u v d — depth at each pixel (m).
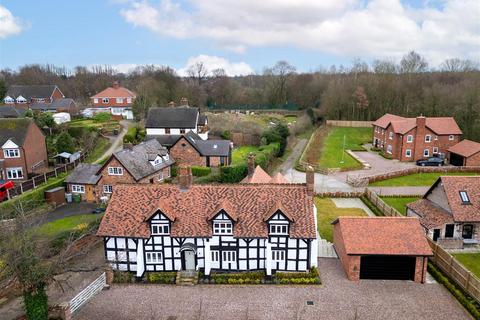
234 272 34.69
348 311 29.30
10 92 106.38
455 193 40.53
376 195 52.41
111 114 102.25
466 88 91.81
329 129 111.56
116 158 50.62
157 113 78.88
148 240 34.25
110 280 33.28
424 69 133.38
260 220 34.19
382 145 87.81
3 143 58.00
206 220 34.41
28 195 47.91
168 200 35.75
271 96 147.00
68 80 159.50
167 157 60.84
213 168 65.38
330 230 44.47
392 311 29.22
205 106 139.62
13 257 25.77
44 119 79.56
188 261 34.88
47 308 27.69
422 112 101.25
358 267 33.25
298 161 79.62
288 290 32.16
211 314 29.03
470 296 30.55
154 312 29.31
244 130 90.56
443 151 78.31
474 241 39.56
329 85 124.19
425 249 32.59
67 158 66.06
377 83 115.88
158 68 160.62
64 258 28.92
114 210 35.38
